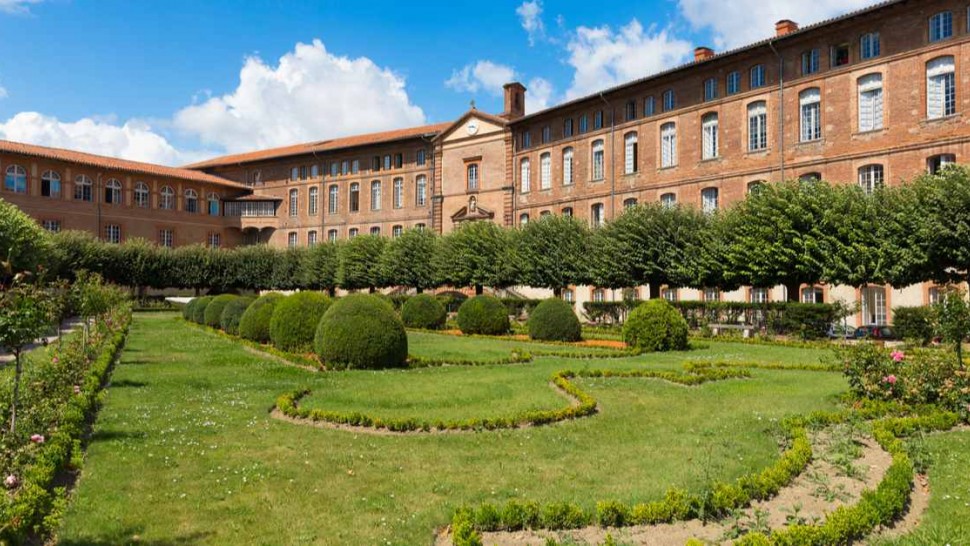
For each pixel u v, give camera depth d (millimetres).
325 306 20797
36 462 7840
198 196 66938
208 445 9352
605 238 34406
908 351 14852
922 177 24891
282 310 20781
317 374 16281
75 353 15984
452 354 20734
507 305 39719
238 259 59250
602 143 46000
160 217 63281
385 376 15984
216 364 18375
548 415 11133
